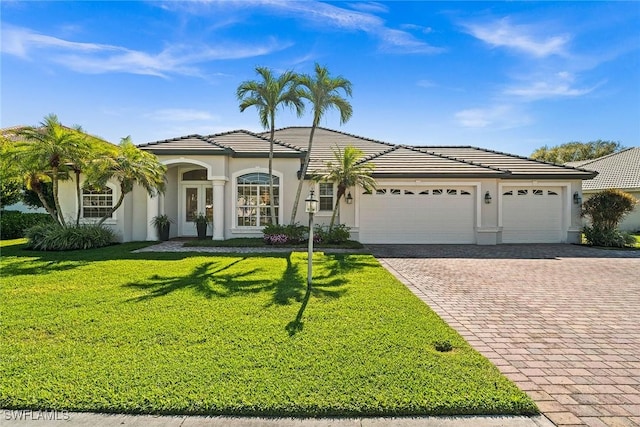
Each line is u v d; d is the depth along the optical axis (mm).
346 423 3143
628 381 3947
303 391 3521
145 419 3160
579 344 5035
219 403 3297
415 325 5516
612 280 9289
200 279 8578
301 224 16875
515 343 5055
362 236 17016
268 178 16781
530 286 8562
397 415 3254
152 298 6875
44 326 5289
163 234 16625
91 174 13219
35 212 21500
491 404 3342
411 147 20594
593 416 3275
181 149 15938
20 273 9117
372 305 6543
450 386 3656
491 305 6965
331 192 17062
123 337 4875
